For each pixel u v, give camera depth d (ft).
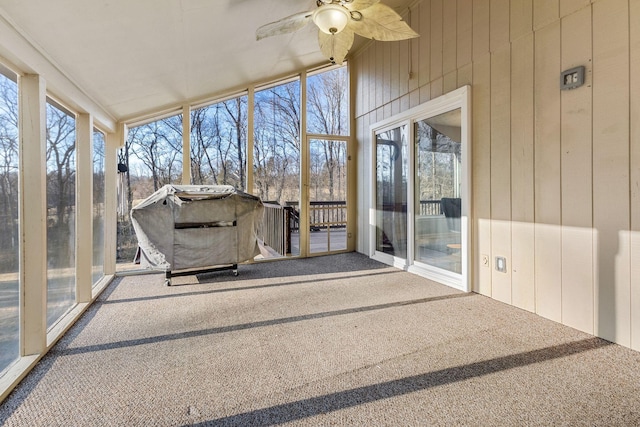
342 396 5.37
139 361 6.54
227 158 19.57
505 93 9.61
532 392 5.41
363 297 10.57
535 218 8.86
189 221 12.50
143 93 12.05
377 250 16.88
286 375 6.01
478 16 10.41
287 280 12.75
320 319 8.71
